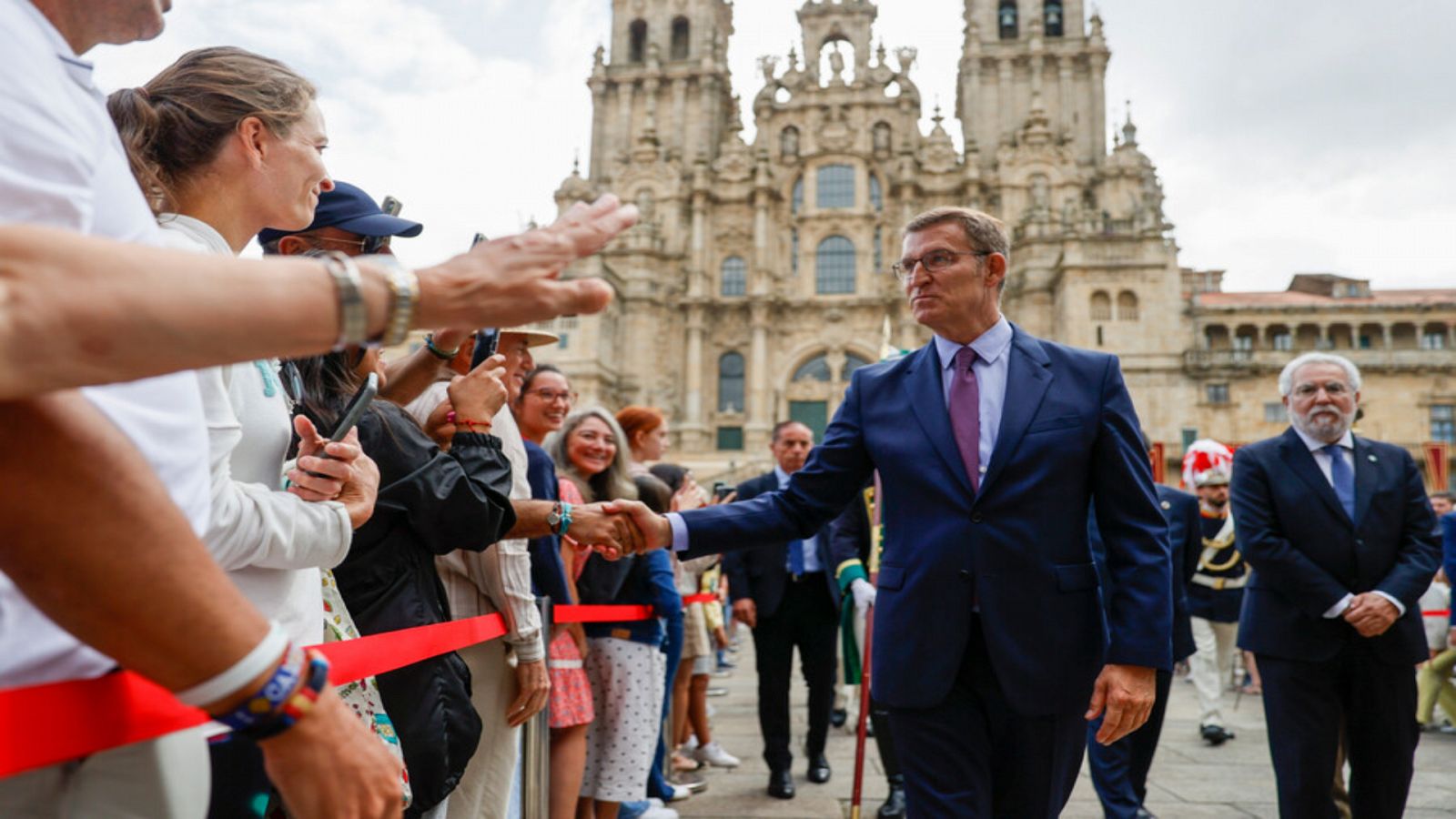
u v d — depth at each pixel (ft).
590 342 177.27
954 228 14.02
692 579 31.40
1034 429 13.17
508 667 14.35
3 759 4.40
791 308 195.62
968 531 13.00
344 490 9.02
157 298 3.65
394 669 10.19
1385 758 18.15
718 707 45.65
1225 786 27.84
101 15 6.25
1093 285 176.45
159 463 5.51
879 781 28.71
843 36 210.59
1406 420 177.06
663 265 198.59
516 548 14.15
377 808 5.39
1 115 4.55
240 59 8.98
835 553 27.27
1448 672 36.55
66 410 4.20
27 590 4.36
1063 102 198.59
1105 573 23.29
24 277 3.44
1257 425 170.91
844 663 26.53
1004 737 13.02
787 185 201.98
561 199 206.59
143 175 8.25
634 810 22.95
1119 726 12.55
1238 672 50.90
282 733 4.98
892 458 13.88
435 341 13.73
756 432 186.39
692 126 208.95
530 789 16.17
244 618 4.82
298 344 4.15
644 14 215.72
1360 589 18.81
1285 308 181.06
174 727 5.71
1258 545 19.13
